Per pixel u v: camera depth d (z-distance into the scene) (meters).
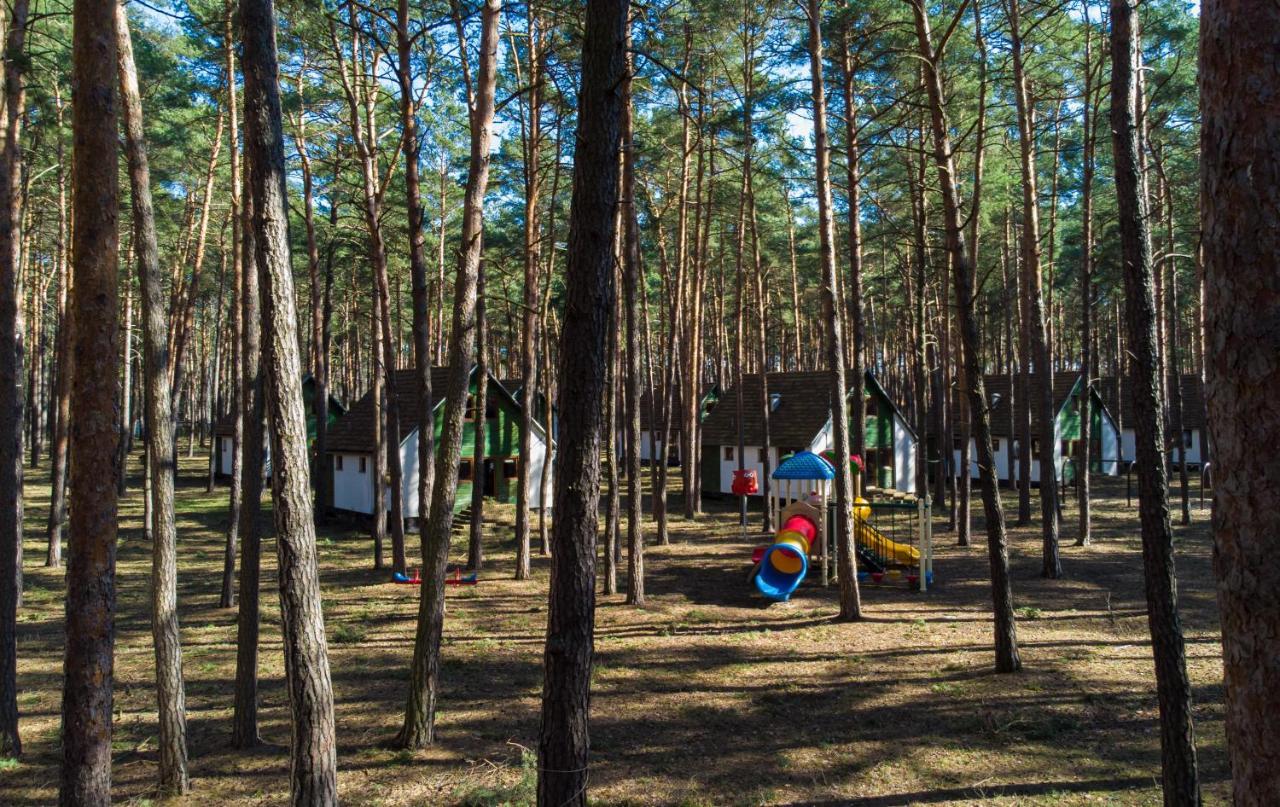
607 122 5.61
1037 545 22.69
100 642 6.20
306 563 6.27
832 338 14.73
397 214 28.30
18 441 9.77
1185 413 44.66
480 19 11.92
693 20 20.03
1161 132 23.80
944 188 11.59
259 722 10.29
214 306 63.03
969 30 19.33
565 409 5.59
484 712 10.51
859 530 19.30
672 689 11.16
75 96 6.21
